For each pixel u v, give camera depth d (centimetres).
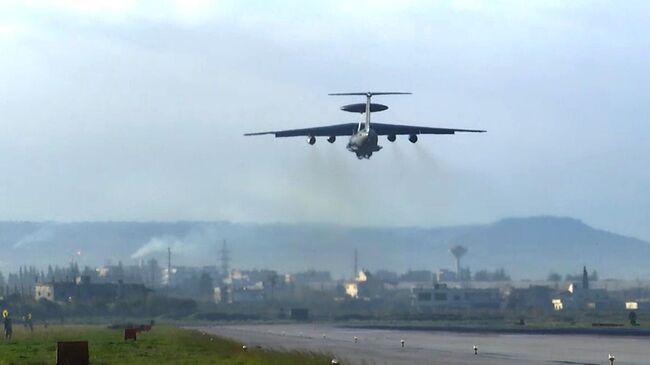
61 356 17750
